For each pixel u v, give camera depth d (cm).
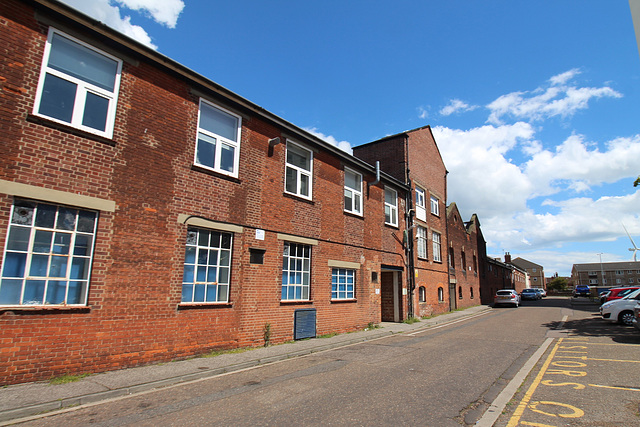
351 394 612
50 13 719
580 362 848
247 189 1060
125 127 805
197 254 924
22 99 671
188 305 874
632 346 1027
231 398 596
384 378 715
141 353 778
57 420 504
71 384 631
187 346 863
